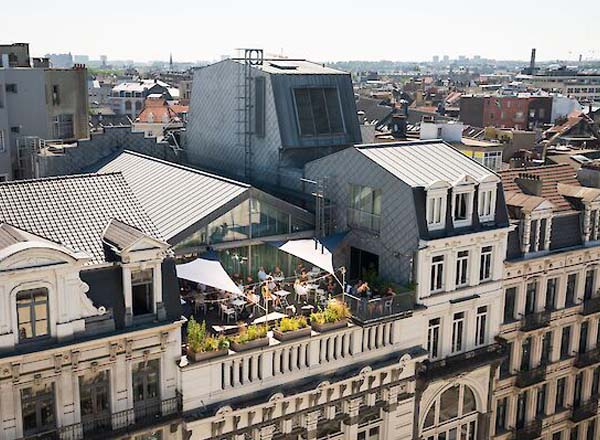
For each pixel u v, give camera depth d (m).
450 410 44.62
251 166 54.00
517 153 84.94
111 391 31.97
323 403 37.56
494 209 44.00
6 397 29.55
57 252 29.52
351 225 44.41
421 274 40.75
